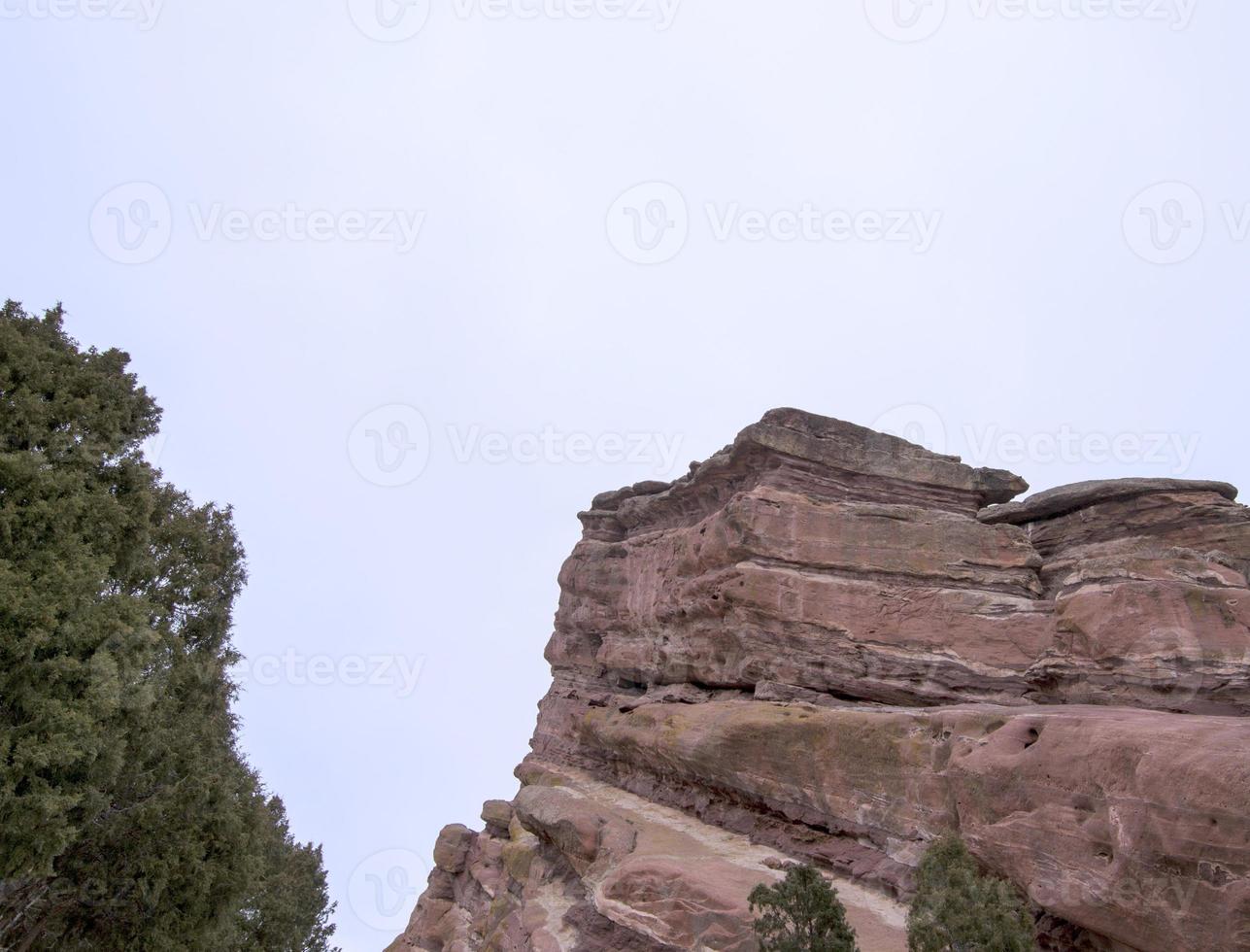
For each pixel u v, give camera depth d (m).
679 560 37.59
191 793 23.42
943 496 35.03
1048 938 18.20
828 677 29.83
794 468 33.44
